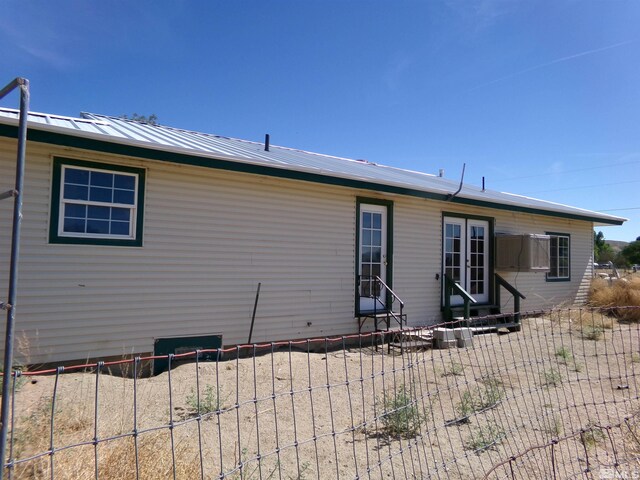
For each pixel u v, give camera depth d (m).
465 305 10.88
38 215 6.61
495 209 13.00
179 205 7.77
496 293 12.94
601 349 9.36
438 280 11.65
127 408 4.98
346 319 9.80
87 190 7.00
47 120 7.25
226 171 8.27
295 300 9.08
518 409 5.45
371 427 4.89
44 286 6.61
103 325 7.05
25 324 6.46
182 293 7.77
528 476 3.88
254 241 8.58
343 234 9.85
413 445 4.46
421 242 11.34
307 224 9.30
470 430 4.70
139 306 7.36
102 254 7.08
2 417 2.27
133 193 7.39
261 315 8.62
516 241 12.68
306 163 9.73
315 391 6.16
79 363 6.83
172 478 3.20
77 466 3.08
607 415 5.36
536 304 14.46
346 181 9.30
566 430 4.86
